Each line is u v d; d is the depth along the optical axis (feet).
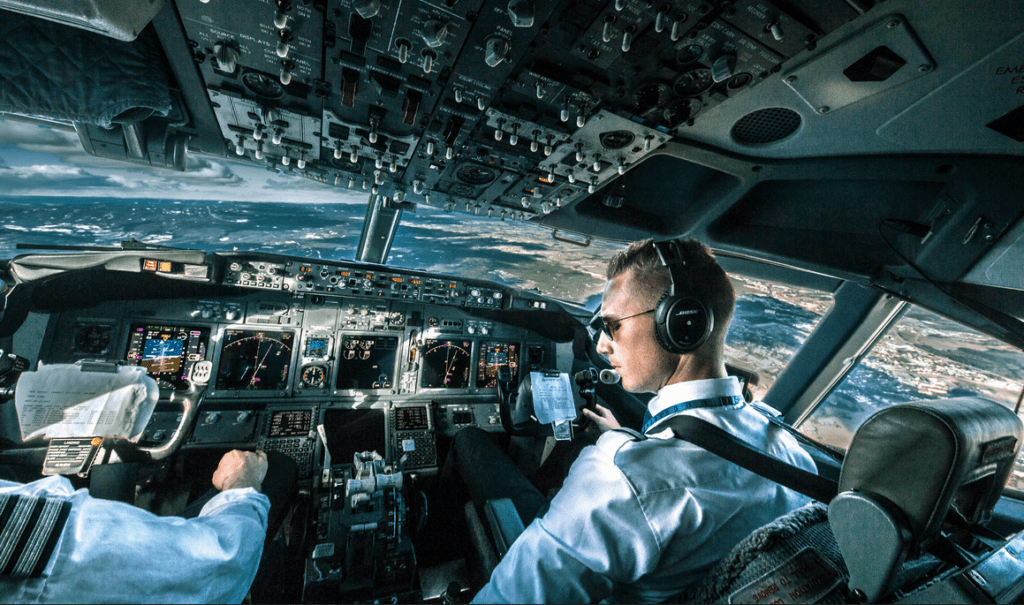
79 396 4.27
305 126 5.53
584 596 1.84
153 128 5.77
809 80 4.42
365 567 6.48
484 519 5.23
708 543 1.93
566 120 4.93
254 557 2.71
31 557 1.63
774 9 3.33
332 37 3.86
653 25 3.55
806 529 1.89
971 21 3.44
